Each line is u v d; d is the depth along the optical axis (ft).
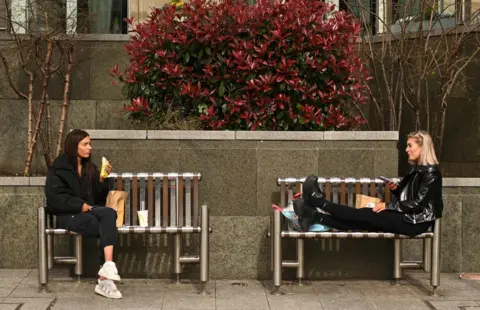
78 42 35.27
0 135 35.04
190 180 25.66
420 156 24.62
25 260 27.25
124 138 26.45
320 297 24.02
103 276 23.47
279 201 26.50
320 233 24.06
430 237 24.20
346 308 22.72
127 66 35.45
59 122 35.14
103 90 35.37
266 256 26.45
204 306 22.84
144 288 24.99
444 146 34.30
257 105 27.78
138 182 26.13
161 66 28.25
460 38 32.12
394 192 24.98
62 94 35.24
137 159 26.45
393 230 24.07
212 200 26.50
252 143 26.55
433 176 24.06
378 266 26.58
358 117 29.22
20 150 35.06
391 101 33.58
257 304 23.12
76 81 35.32
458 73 32.24
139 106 28.14
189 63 28.37
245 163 26.50
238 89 27.91
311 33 27.68
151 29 28.50
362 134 26.53
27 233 27.20
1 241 27.22
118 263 26.35
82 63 35.35
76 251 25.50
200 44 27.99
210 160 26.50
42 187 27.22
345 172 26.58
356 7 36.29
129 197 25.68
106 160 24.91
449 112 34.27
